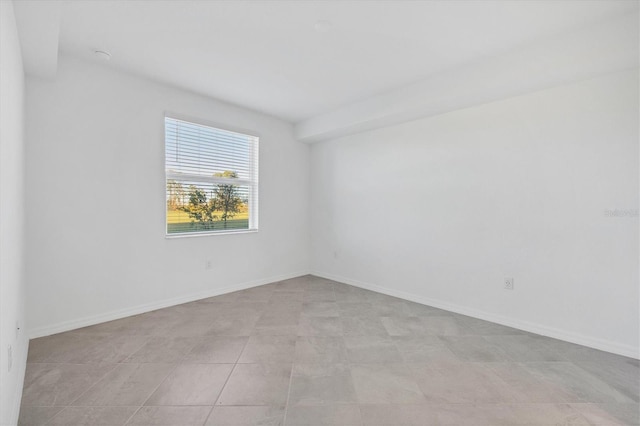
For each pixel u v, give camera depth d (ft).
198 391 5.70
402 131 11.75
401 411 5.18
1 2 4.23
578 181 7.79
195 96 11.01
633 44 6.28
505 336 8.26
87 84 8.61
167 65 8.79
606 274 7.43
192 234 11.21
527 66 7.58
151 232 10.05
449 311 10.30
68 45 7.73
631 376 6.24
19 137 6.26
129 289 9.59
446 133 10.41
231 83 10.01
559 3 5.99
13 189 5.35
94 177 8.81
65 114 8.27
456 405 5.34
